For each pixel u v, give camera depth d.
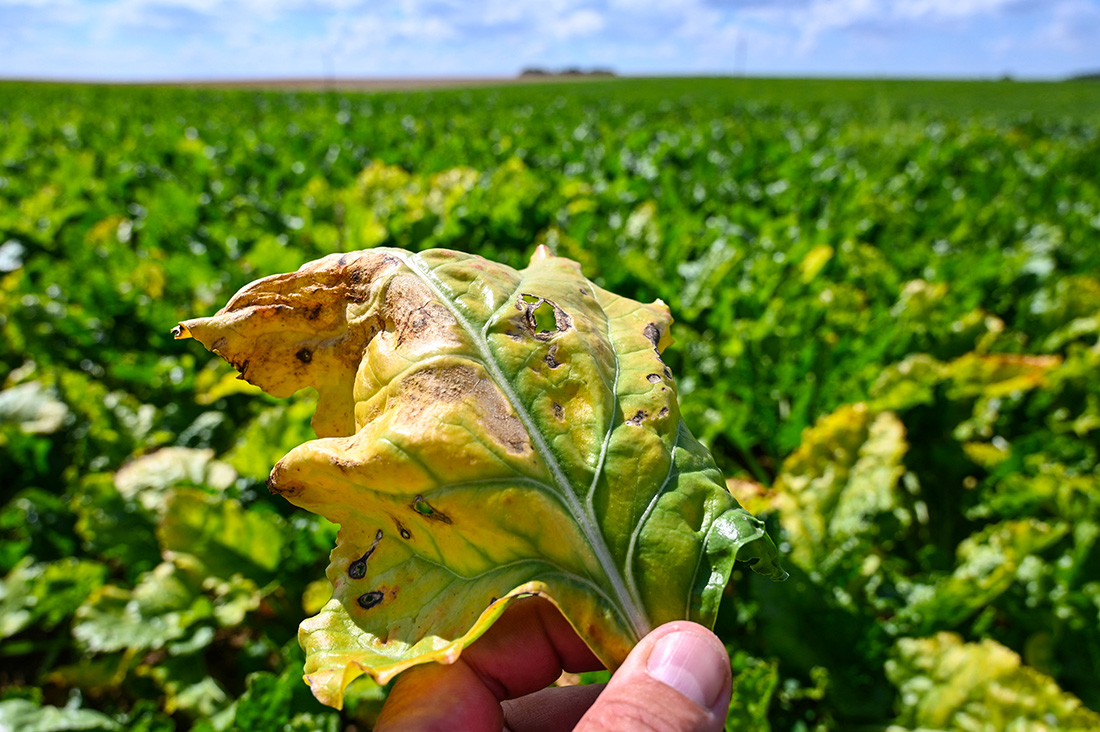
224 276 5.42
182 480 3.53
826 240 6.31
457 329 1.23
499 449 1.14
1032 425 4.24
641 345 1.36
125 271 5.75
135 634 2.93
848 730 2.61
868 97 40.25
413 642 1.15
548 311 1.31
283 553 3.27
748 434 3.99
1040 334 5.00
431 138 14.48
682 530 1.17
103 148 12.34
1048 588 2.97
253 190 8.95
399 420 1.16
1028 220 7.12
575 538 1.14
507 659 1.54
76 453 4.04
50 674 3.14
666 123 18.39
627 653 1.14
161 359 4.91
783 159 12.07
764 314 5.13
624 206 8.02
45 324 4.99
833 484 3.23
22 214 7.24
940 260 5.84
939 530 3.79
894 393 3.85
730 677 1.26
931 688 2.60
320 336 1.36
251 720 2.44
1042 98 41.56
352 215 6.32
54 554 3.61
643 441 1.21
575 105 26.56
